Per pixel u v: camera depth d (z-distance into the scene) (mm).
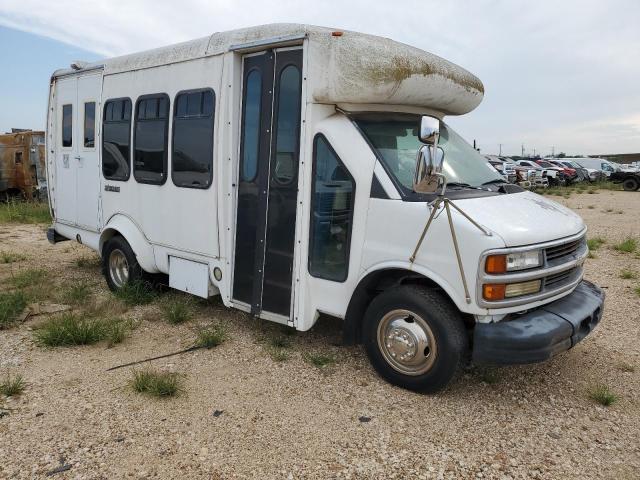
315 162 4562
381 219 4203
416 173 3771
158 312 6137
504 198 4414
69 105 7402
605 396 4184
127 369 4629
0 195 16156
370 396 4211
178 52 5676
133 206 6402
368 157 4297
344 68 4316
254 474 3248
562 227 4254
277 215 4848
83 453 3406
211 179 5352
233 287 5324
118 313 6051
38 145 16156
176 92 5703
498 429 3793
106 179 6777
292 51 4691
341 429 3748
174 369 4648
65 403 4016
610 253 9891
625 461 3449
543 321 3932
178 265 5902
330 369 4668
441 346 3982
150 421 3799
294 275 4746
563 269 4148
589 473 3318
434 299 4035
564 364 4875
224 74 5156
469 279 3773
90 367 4660
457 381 4484
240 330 5586
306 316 4738
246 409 3994
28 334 5406
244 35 4980
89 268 8383
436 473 3287
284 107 4762
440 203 3943
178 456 3404
